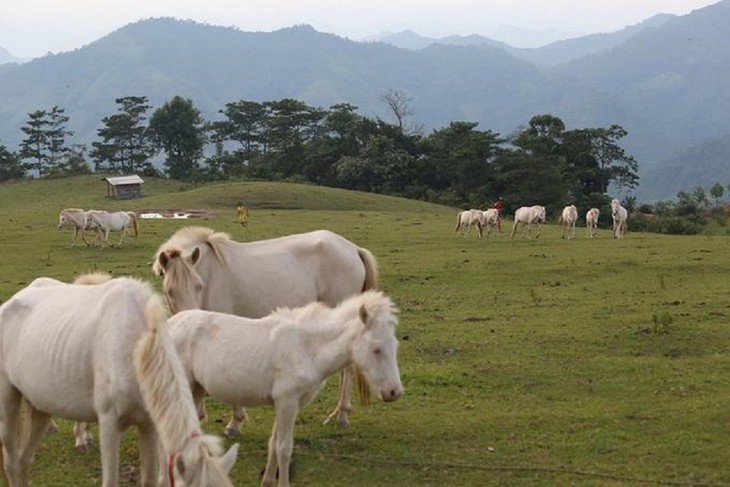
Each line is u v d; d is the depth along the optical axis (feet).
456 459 33.94
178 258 37.06
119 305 26.12
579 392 43.60
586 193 300.81
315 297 41.42
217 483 20.58
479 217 132.46
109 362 25.36
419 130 363.97
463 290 80.38
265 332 30.81
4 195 275.59
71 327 26.55
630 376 46.50
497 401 42.06
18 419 29.17
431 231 142.41
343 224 156.04
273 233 138.31
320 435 36.94
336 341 30.73
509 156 273.95
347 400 38.06
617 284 81.66
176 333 31.71
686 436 36.29
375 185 287.69
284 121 362.33
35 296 28.73
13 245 120.98
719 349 52.65
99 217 119.34
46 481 31.99
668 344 54.03
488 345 54.90
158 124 364.17
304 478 32.04
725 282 80.74
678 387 44.04
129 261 102.78
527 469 32.73
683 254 102.17
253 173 312.29
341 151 315.78
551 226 168.86
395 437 36.63
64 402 26.71
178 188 284.00
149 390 23.76
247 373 30.42
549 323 61.82
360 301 31.12
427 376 46.11
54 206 224.94
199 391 32.40
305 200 218.38
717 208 251.19
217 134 385.70
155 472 26.16
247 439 36.50
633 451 34.68
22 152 415.03
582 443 35.63
